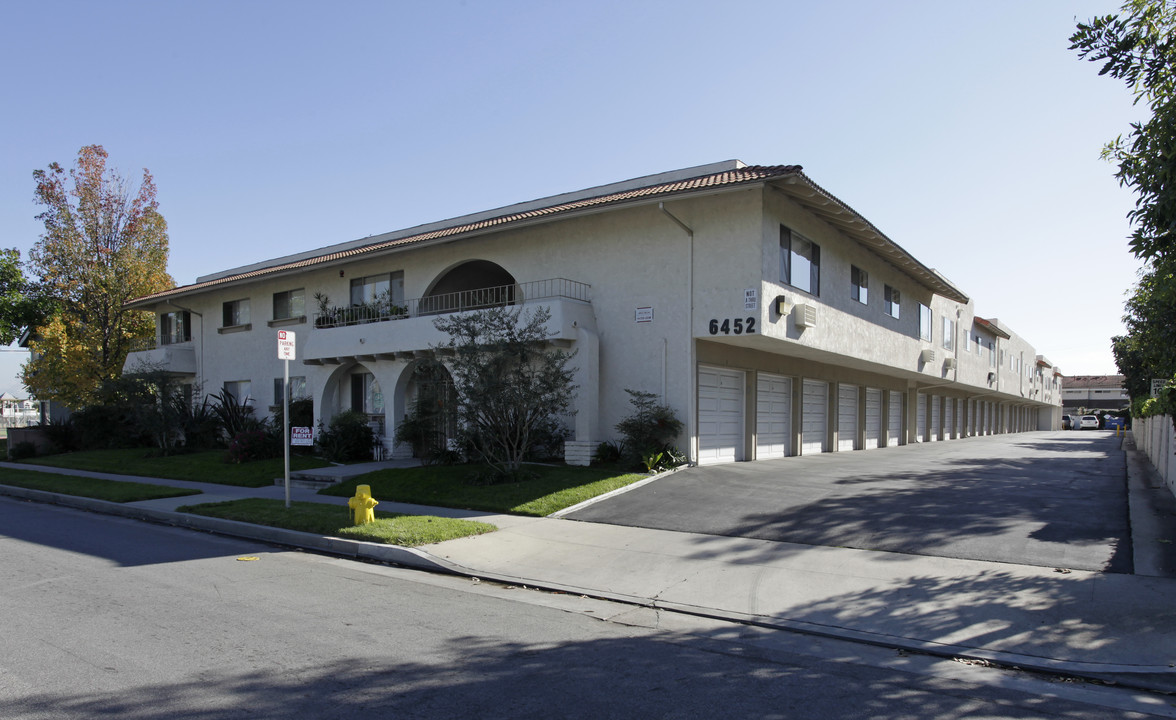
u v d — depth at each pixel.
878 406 26.59
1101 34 6.87
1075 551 7.98
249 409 23.64
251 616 6.36
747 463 16.50
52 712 4.25
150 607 6.61
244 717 4.23
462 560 8.66
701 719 4.32
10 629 5.92
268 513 11.25
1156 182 6.44
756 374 17.77
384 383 18.88
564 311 15.57
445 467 15.37
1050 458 19.02
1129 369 28.58
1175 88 6.62
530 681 4.91
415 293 19.94
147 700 4.45
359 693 4.63
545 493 12.32
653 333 15.63
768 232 14.56
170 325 28.89
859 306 19.73
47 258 29.69
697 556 8.56
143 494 14.15
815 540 8.95
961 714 4.47
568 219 16.75
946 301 28.80
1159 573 7.12
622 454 15.24
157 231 31.69
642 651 5.64
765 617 6.52
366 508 10.16
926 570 7.54
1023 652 5.49
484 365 13.44
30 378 28.78
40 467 21.91
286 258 28.83
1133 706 4.64
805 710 4.49
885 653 5.68
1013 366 42.66
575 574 8.08
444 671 5.07
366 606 6.80
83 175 30.08
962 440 33.84
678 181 16.38
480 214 21.91
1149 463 18.08
